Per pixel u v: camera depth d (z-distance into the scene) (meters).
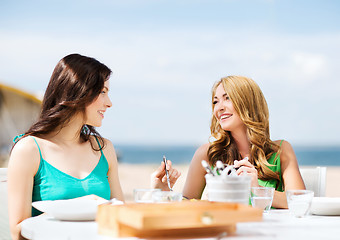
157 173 1.82
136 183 19.25
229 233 1.17
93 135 2.02
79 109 1.85
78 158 1.88
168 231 1.12
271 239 1.10
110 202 1.38
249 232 1.19
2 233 1.88
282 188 2.17
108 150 2.04
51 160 1.80
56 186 1.78
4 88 6.64
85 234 1.15
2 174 1.90
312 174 2.22
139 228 1.03
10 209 1.69
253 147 2.16
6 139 6.71
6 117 6.73
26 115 6.75
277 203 1.89
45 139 1.84
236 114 2.18
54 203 1.42
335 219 1.44
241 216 1.10
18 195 1.70
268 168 2.13
